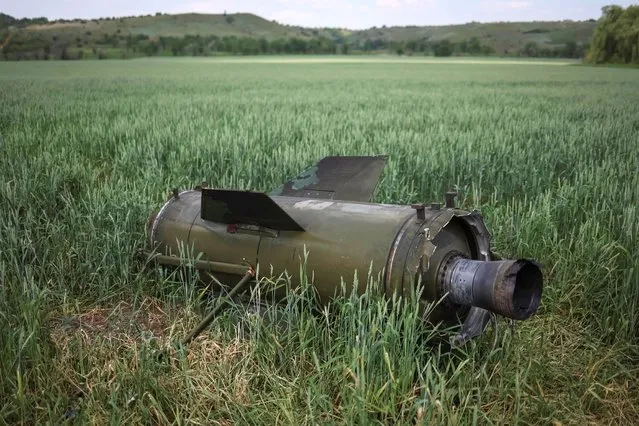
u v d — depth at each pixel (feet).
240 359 13.82
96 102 68.54
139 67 249.55
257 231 14.74
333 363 12.80
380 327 12.48
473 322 13.57
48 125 47.83
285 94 89.10
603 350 14.58
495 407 12.18
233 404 12.19
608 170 27.76
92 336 15.08
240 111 57.72
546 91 99.25
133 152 33.27
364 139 35.42
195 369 13.41
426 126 46.96
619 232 19.99
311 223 14.23
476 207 23.50
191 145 33.94
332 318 13.93
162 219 17.02
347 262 13.25
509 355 13.58
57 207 24.18
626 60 296.10
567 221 21.61
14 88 98.27
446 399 11.21
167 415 12.21
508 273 11.69
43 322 14.53
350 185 17.15
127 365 13.50
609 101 73.77
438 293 12.79
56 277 18.06
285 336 13.65
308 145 32.78
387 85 121.49
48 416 11.72
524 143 37.42
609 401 12.61
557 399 12.72
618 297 15.85
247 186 27.53
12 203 22.62
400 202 24.36
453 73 198.80
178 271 16.87
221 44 589.32
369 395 11.64
